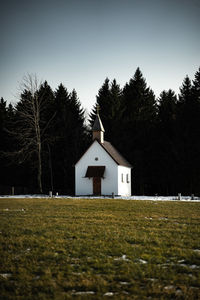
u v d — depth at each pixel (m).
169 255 10.22
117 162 47.19
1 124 65.38
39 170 49.44
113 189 47.03
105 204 27.78
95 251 10.61
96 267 8.98
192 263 9.35
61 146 64.06
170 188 61.41
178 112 59.88
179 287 7.59
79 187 48.16
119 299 6.96
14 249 10.95
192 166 56.59
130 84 72.31
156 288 7.48
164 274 8.36
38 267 9.01
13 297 7.10
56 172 64.69
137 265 9.07
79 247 11.12
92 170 47.47
